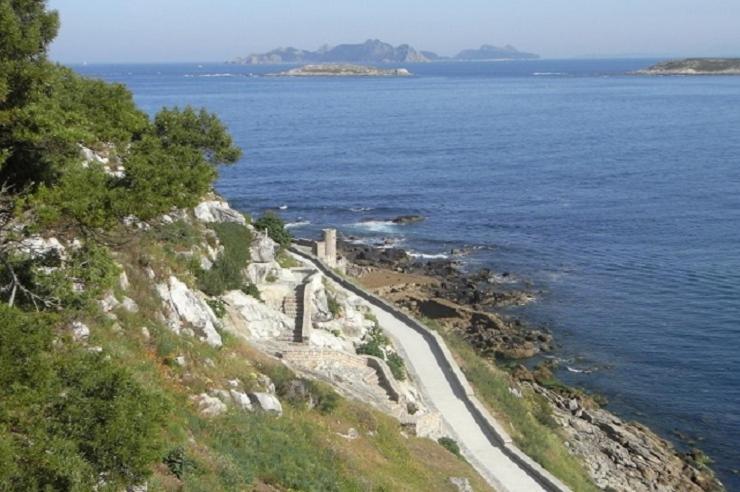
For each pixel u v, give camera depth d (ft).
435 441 114.01
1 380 45.98
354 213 325.42
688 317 204.33
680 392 167.02
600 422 153.58
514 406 138.72
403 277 236.43
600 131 574.56
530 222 306.76
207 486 65.16
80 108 104.63
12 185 70.33
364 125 624.18
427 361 145.89
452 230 297.53
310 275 148.36
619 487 130.21
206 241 128.98
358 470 86.63
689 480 135.74
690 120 637.71
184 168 94.43
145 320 87.40
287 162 441.27
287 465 78.02
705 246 266.16
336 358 122.62
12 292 63.62
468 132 579.07
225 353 97.76
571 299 220.64
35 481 46.42
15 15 73.36
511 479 109.60
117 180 80.28
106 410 51.03
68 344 64.18
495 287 231.71
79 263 72.79
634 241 275.59
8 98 70.33
